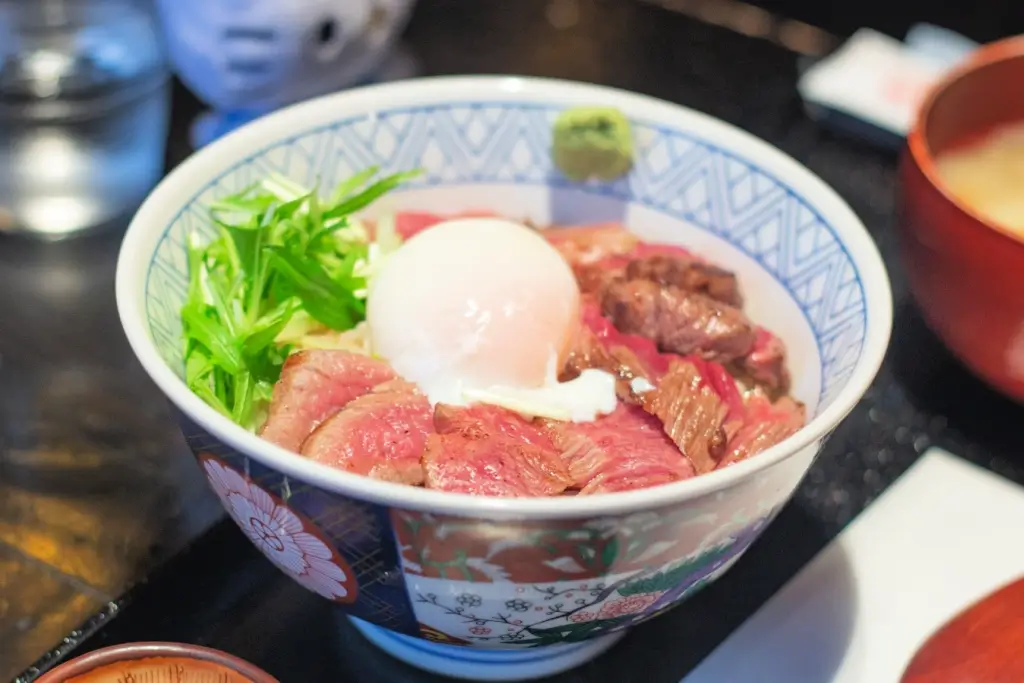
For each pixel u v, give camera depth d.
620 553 0.26
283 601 0.31
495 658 0.30
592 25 0.53
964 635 0.31
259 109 0.42
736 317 0.33
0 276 0.39
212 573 0.32
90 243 0.40
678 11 0.54
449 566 0.26
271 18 0.39
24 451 0.34
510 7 0.53
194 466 0.34
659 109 0.35
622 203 0.36
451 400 0.31
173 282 0.31
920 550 0.33
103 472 0.33
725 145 0.35
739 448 0.31
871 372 0.28
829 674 0.30
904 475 0.35
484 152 0.36
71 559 0.31
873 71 0.49
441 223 0.33
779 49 0.52
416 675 0.30
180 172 0.31
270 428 0.30
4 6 0.43
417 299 0.32
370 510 0.25
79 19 0.43
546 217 0.37
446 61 0.49
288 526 0.27
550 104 0.36
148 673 0.27
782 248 0.34
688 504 0.25
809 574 0.32
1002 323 0.34
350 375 0.31
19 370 0.36
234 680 0.27
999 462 0.36
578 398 0.31
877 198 0.45
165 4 0.40
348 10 0.40
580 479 0.29
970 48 0.51
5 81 0.41
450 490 0.28
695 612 0.31
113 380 0.36
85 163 0.41
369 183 0.35
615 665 0.30
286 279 0.33
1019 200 0.40
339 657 0.30
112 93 0.42
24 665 0.29
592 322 0.34
